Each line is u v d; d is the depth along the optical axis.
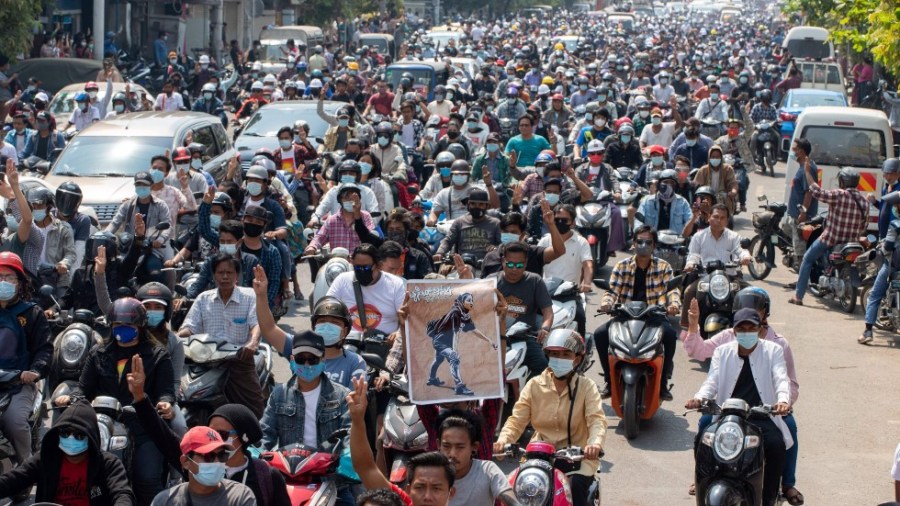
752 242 21.67
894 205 17.83
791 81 47.94
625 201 21.95
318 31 62.06
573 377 9.41
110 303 12.37
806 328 17.92
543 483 8.13
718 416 9.59
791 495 10.06
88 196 20.27
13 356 10.41
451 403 9.39
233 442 7.79
